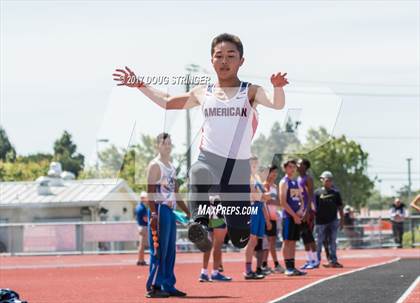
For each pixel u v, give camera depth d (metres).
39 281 21.11
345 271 21.11
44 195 55.75
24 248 37.81
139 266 28.12
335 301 13.09
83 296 15.78
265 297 14.26
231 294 14.98
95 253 37.81
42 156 76.12
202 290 15.95
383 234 40.31
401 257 30.28
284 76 8.29
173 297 14.80
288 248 19.66
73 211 55.06
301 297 13.74
